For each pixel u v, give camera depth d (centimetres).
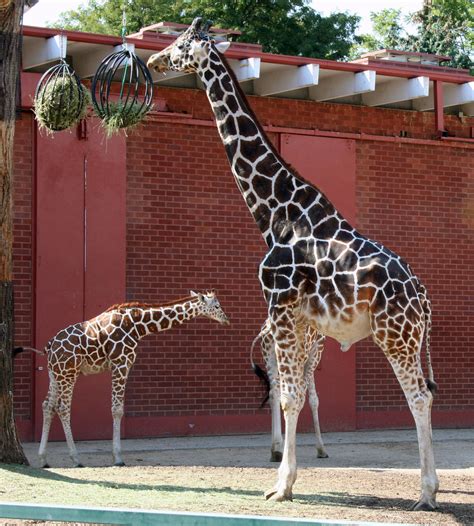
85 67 1482
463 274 1781
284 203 1005
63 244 1479
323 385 1647
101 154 1507
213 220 1595
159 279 1555
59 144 1480
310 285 975
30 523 802
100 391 1493
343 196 1678
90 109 1444
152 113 1539
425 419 949
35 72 1488
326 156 1672
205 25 1059
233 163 1031
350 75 1593
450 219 1773
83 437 1480
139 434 1527
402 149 1739
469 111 1808
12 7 1106
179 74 1504
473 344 1783
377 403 1695
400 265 964
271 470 1198
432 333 1748
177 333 1563
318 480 1120
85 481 1043
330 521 463
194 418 1567
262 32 3022
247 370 1605
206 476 1130
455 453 1415
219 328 1592
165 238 1561
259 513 895
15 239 1459
